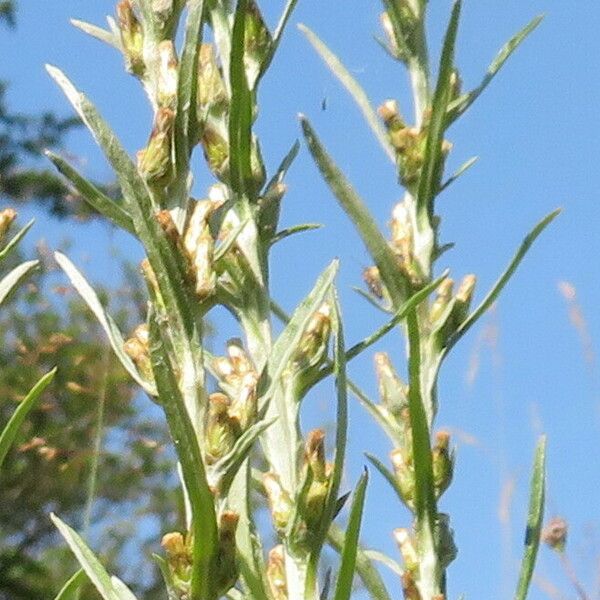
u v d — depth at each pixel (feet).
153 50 0.35
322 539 0.32
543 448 0.36
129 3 0.35
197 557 0.27
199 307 0.30
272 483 0.33
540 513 0.36
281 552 0.33
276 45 0.39
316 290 0.32
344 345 0.31
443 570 0.38
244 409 0.30
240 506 0.34
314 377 0.36
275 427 0.35
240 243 0.37
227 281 0.37
